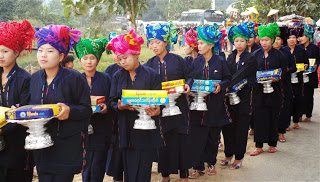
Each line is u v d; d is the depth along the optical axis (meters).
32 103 3.39
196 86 5.02
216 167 6.00
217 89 5.06
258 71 6.28
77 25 26.98
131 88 4.08
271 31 6.27
